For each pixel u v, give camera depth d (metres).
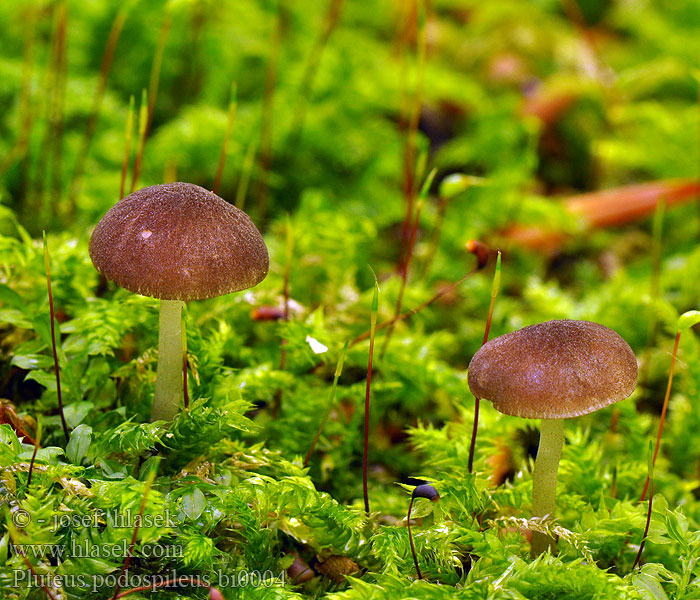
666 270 0.35
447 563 0.27
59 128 0.32
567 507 0.28
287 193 0.38
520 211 0.39
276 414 0.29
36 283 0.29
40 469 0.26
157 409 0.27
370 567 0.27
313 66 0.37
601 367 0.26
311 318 0.30
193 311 0.29
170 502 0.26
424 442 0.29
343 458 0.29
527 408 0.26
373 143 0.41
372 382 0.30
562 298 0.32
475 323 0.33
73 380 0.28
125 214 0.26
